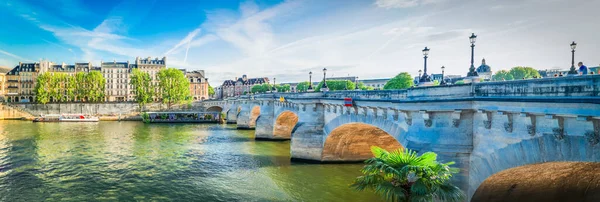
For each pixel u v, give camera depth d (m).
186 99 128.12
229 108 99.75
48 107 114.31
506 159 14.80
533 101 12.63
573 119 12.14
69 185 29.80
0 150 46.53
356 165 35.62
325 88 39.84
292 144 37.75
